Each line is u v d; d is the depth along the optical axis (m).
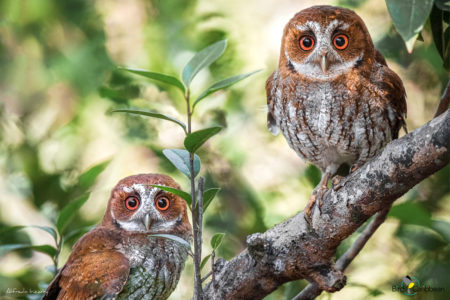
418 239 10.26
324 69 8.55
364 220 7.38
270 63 13.05
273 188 12.55
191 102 12.30
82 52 13.53
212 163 12.38
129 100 12.36
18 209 13.79
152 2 14.12
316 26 8.78
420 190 11.09
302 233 7.61
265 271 7.84
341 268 9.03
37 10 14.06
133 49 14.65
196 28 13.02
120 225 9.80
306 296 8.71
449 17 8.09
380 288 11.05
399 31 5.97
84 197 9.30
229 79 6.89
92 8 14.02
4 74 14.33
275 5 14.18
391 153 6.84
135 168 13.65
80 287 9.02
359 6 12.42
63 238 10.46
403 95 8.99
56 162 13.05
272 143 13.13
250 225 11.96
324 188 7.88
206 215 12.05
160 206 9.84
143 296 9.59
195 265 6.81
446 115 6.48
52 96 14.54
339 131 8.90
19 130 13.34
